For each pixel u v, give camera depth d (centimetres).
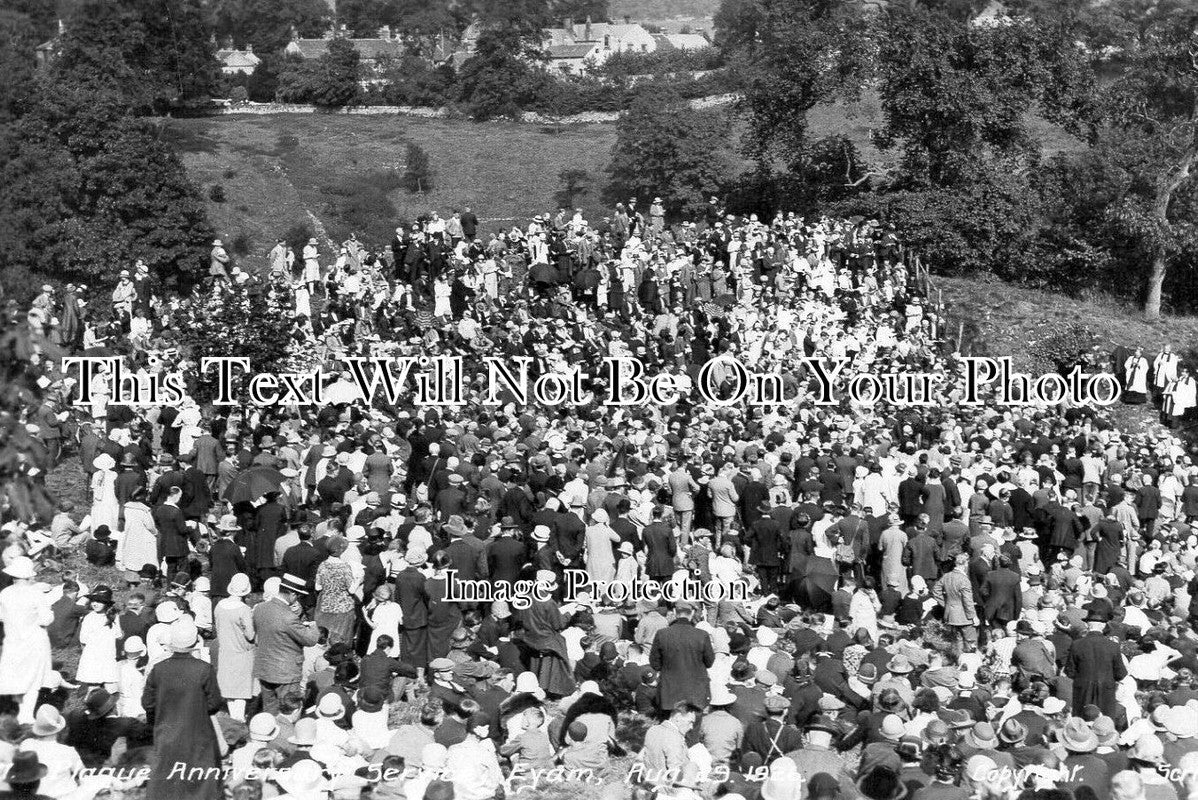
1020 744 1730
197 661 1670
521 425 3228
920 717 1780
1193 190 6297
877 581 2727
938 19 6500
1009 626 2403
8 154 3056
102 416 3416
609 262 4731
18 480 1662
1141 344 5784
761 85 6675
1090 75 6562
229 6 11544
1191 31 6619
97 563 2552
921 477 2872
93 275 5447
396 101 9331
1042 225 6372
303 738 1672
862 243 5309
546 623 2094
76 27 6272
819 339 4516
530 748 1841
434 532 2562
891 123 6444
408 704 2059
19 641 1797
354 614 2155
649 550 2495
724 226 5109
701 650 1934
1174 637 2283
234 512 2580
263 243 6794
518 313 4309
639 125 7200
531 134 8562
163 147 5909
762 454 2970
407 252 4609
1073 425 4188
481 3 13075
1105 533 3030
